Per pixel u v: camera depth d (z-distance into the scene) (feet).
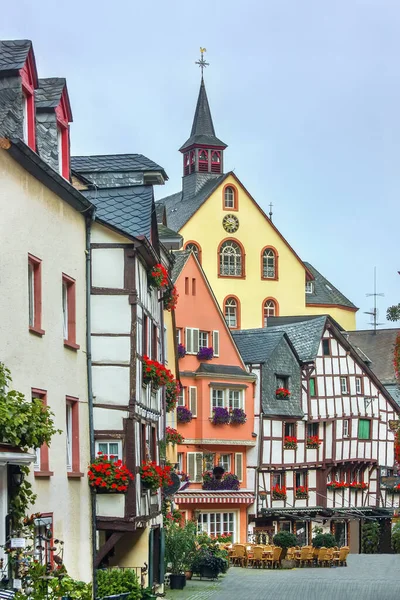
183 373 184.03
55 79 79.36
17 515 60.39
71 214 79.05
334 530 217.15
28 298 67.72
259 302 279.28
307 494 209.05
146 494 92.07
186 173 291.99
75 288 79.87
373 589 125.08
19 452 58.59
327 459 213.87
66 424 77.92
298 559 166.09
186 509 183.42
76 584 57.52
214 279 274.16
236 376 193.06
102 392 84.74
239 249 278.05
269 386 202.18
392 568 163.22
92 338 84.94
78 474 77.97
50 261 72.74
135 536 97.66
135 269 85.71
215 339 192.13
